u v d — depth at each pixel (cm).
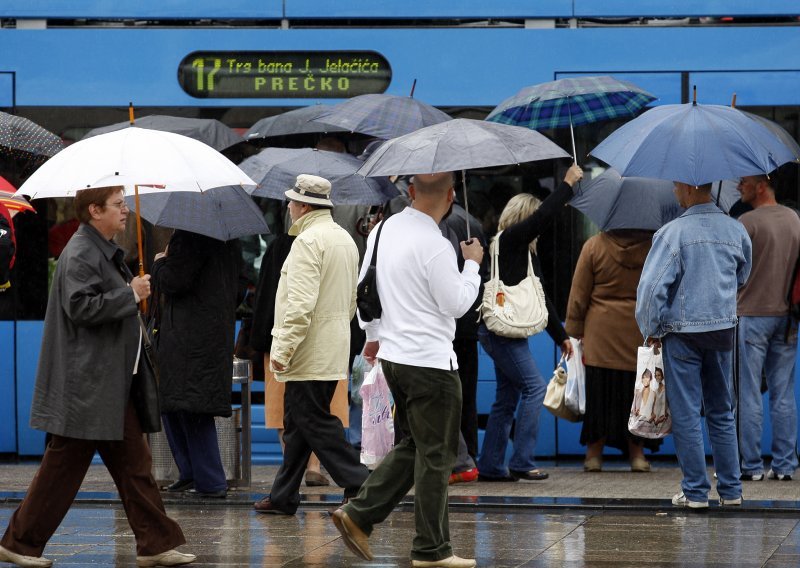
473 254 1739
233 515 2255
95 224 1777
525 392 2672
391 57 2969
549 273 2973
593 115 2711
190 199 2288
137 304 1734
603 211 2694
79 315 1709
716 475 2283
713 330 2197
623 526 2103
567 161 2953
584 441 2873
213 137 2650
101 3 2984
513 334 2619
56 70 2991
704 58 2958
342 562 1802
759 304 2680
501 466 2689
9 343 2986
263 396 3030
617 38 2959
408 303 1697
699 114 2145
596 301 2834
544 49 2967
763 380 2809
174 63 2986
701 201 2244
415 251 1694
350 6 2972
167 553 1770
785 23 2948
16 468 2936
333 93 2977
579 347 2847
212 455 2430
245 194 2364
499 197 2962
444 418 1694
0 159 2964
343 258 2211
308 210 2223
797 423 2938
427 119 2491
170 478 2605
